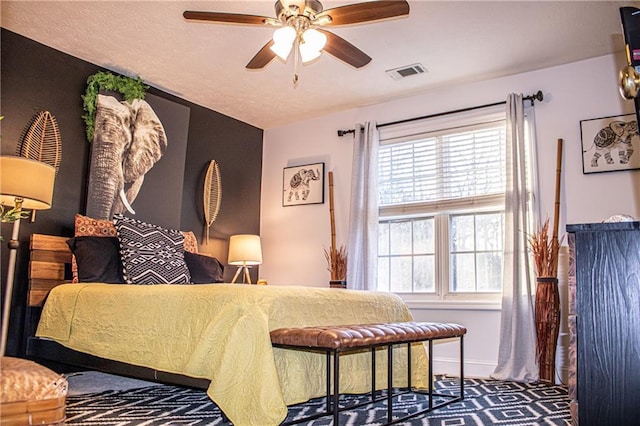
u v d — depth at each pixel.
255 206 5.42
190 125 4.78
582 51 3.76
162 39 3.63
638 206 3.57
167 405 2.63
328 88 4.49
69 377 3.49
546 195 3.90
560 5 3.16
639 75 1.58
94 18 3.36
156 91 4.50
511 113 4.02
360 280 4.54
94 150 3.89
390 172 4.77
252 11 3.28
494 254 4.15
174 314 2.44
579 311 1.35
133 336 2.59
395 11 2.46
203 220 4.82
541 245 3.64
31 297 3.35
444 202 4.41
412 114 4.65
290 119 5.30
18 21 3.40
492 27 3.42
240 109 5.02
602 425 1.29
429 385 2.63
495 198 4.17
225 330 2.18
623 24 1.67
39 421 1.05
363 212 4.63
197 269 3.87
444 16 3.29
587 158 3.79
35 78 3.64
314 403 2.82
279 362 2.34
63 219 3.72
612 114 3.75
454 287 4.30
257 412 1.97
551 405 2.77
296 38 2.76
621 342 1.30
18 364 1.13
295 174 5.29
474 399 2.94
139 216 4.13
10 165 2.72
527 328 3.71
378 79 4.29
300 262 5.13
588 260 1.36
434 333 2.64
